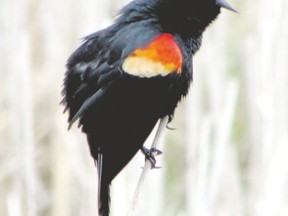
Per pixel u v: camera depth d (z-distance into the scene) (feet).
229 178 41.65
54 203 43.91
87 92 35.04
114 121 35.12
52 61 46.88
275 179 41.88
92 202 43.01
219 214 41.19
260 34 44.88
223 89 44.55
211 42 46.83
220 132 41.63
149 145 42.75
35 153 45.44
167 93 35.88
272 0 44.78
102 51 35.40
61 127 45.16
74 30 46.98
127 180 40.45
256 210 41.73
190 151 43.16
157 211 40.24
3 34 46.01
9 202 40.32
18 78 43.83
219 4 37.55
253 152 43.50
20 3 46.75
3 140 44.29
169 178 44.96
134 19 36.14
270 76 43.68
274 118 42.60
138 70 35.35
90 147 35.04
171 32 36.55
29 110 43.75
